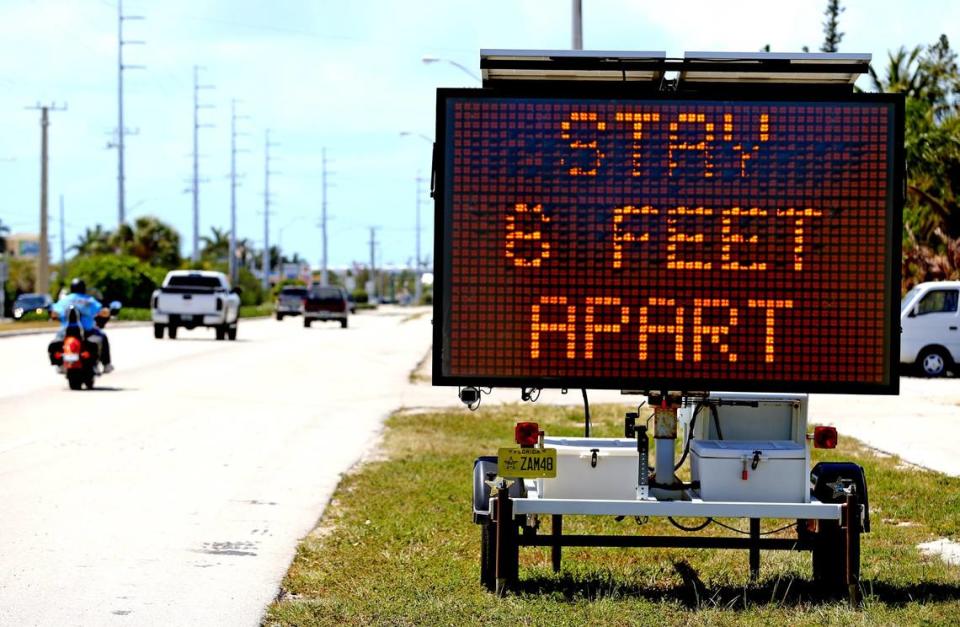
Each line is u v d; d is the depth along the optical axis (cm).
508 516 1174
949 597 1190
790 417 1220
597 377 1166
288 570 1331
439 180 1162
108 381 3900
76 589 1227
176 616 1131
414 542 1514
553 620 1081
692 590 1233
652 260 1164
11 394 3378
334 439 2572
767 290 1159
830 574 1210
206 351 5825
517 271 1162
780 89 1237
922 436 2756
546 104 1165
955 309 4728
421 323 11550
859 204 1156
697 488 1206
